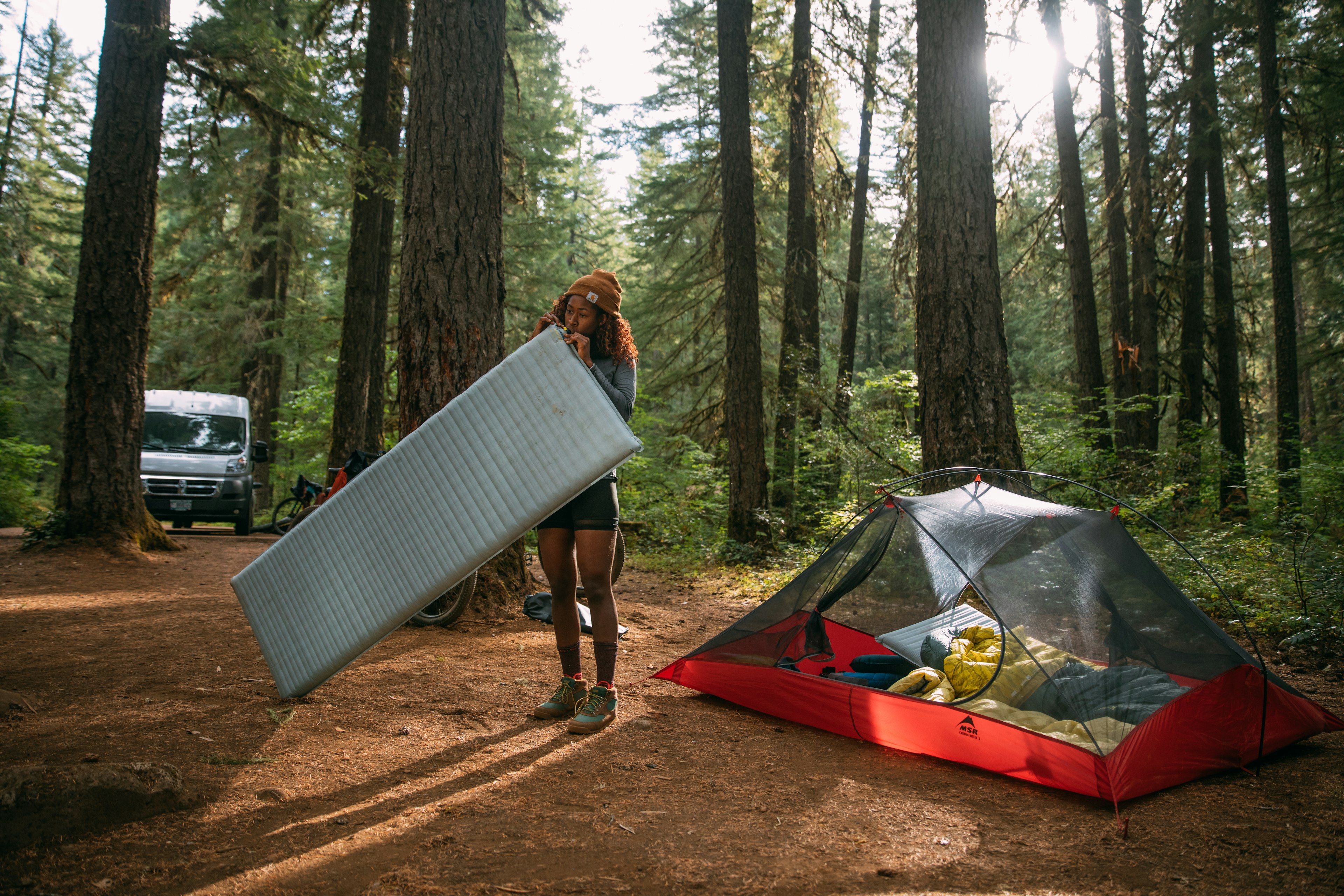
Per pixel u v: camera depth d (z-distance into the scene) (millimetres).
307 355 18953
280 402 23016
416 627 4996
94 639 4574
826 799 2639
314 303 20719
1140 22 14070
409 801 2488
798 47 13578
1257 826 2475
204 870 2010
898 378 11492
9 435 16812
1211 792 2783
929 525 3832
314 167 15453
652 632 5418
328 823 2307
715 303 16094
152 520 8750
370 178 9766
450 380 5383
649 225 16781
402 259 5566
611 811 2471
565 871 2062
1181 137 15203
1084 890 2035
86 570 7242
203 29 8500
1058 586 3357
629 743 3127
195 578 7199
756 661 3781
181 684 3641
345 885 1958
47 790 2162
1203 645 3266
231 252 19812
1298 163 16906
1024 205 22531
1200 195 15555
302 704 3369
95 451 8227
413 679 3838
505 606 5355
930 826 2441
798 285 13328
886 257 20438
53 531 7996
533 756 2922
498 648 4551
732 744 3201
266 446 13164
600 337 3279
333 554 3154
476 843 2211
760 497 10703
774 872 2098
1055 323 21172
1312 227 17141
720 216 16016
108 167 8297
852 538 4156
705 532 12352
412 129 5566
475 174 5520
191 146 10453
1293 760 3145
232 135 17109
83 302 8273
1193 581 6621
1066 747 2740
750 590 8055
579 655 3447
